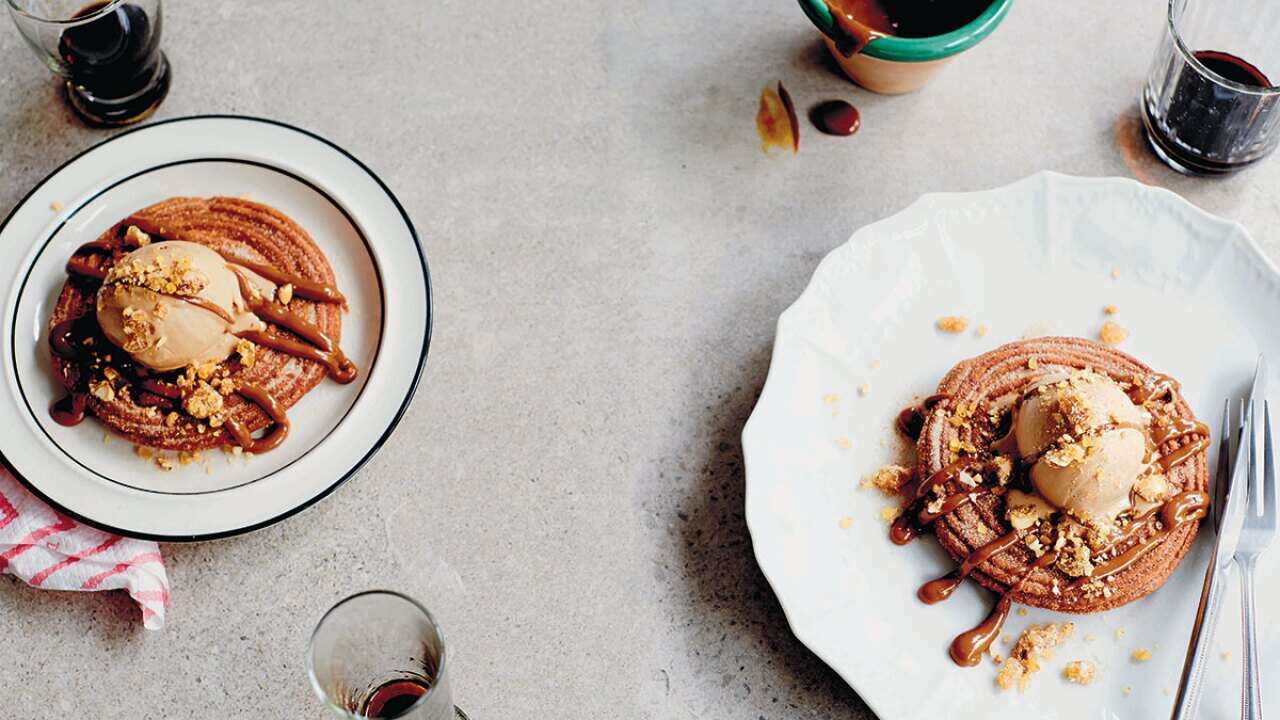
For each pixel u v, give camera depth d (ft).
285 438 2.72
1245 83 2.94
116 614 2.69
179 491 2.68
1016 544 2.57
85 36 2.82
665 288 2.90
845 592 2.60
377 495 2.76
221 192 2.85
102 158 2.83
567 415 2.81
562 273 2.91
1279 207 2.96
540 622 2.69
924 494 2.63
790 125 3.03
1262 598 2.60
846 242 2.77
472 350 2.85
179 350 2.67
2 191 2.96
